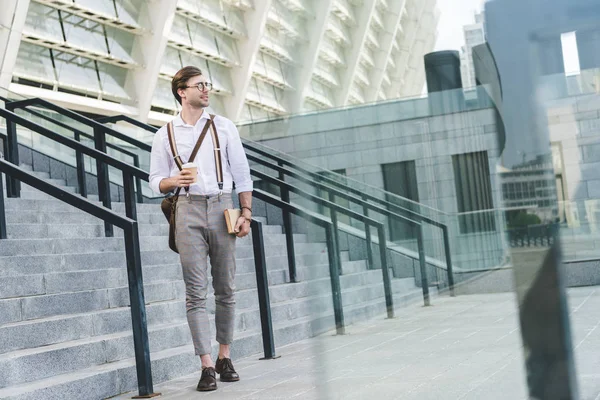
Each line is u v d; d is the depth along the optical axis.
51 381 3.57
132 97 23.66
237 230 4.03
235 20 26.81
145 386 3.70
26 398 3.29
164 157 4.12
